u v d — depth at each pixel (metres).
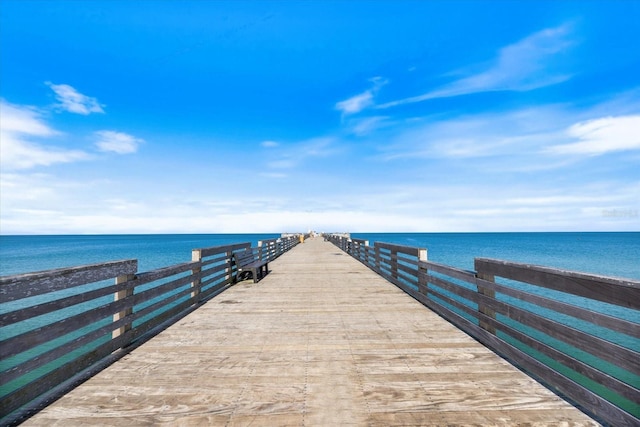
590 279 2.24
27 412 2.37
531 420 2.29
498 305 3.44
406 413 2.38
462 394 2.63
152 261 33.44
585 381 6.62
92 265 3.03
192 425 2.25
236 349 3.65
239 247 8.62
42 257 46.16
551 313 12.43
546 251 52.66
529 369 2.92
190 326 4.52
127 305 3.59
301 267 11.59
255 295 6.62
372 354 3.48
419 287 6.09
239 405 2.49
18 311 2.25
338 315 5.07
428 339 3.95
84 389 2.73
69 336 8.83
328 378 2.93
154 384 2.82
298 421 2.29
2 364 6.93
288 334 4.16
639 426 1.88
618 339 9.55
